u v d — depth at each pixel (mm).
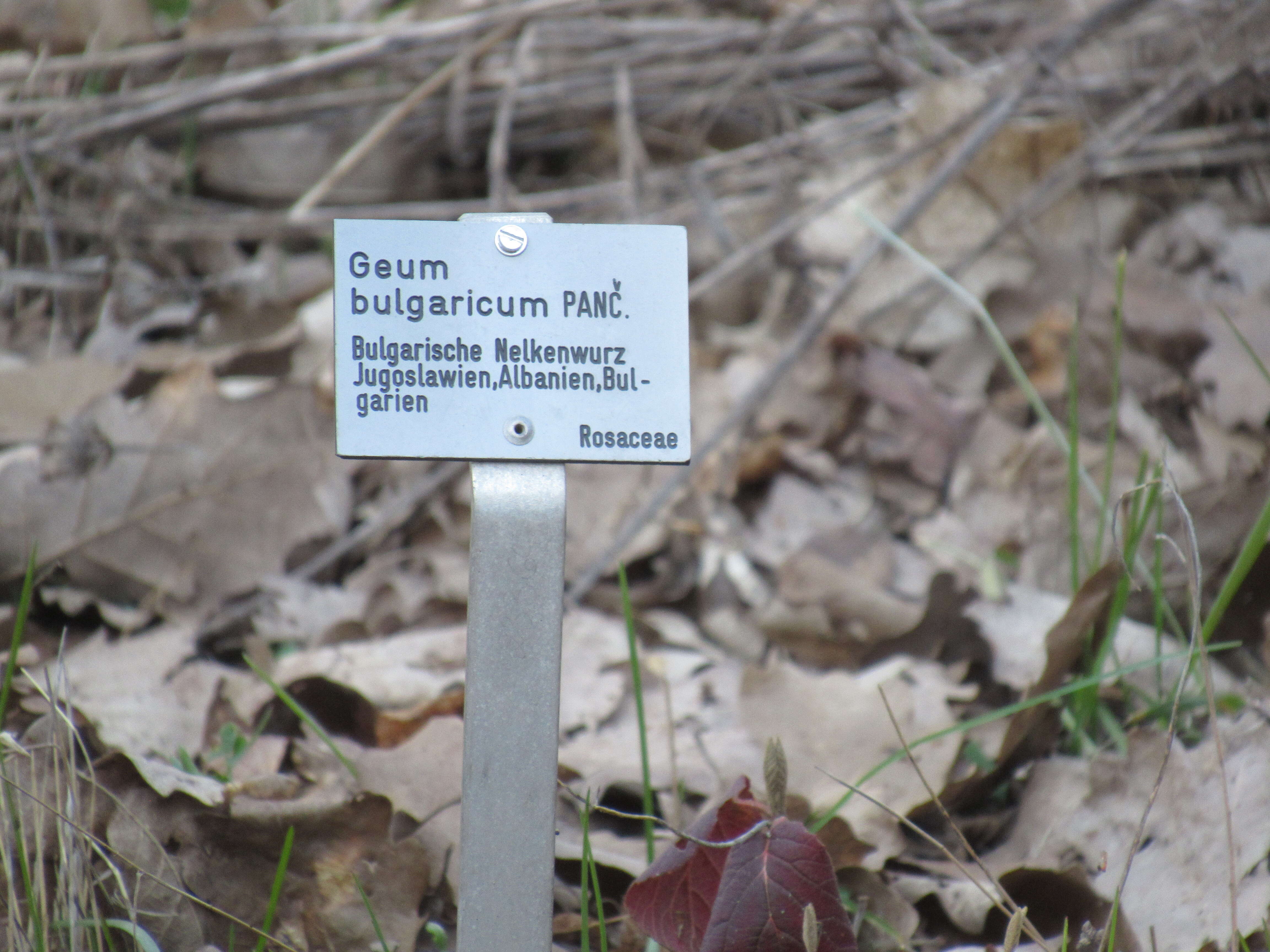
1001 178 1566
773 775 913
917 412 1440
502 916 914
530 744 923
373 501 1338
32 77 1595
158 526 1204
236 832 1002
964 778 1072
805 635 1214
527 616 929
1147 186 1673
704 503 1346
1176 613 1174
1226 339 1359
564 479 938
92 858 991
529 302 941
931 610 1177
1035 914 1010
